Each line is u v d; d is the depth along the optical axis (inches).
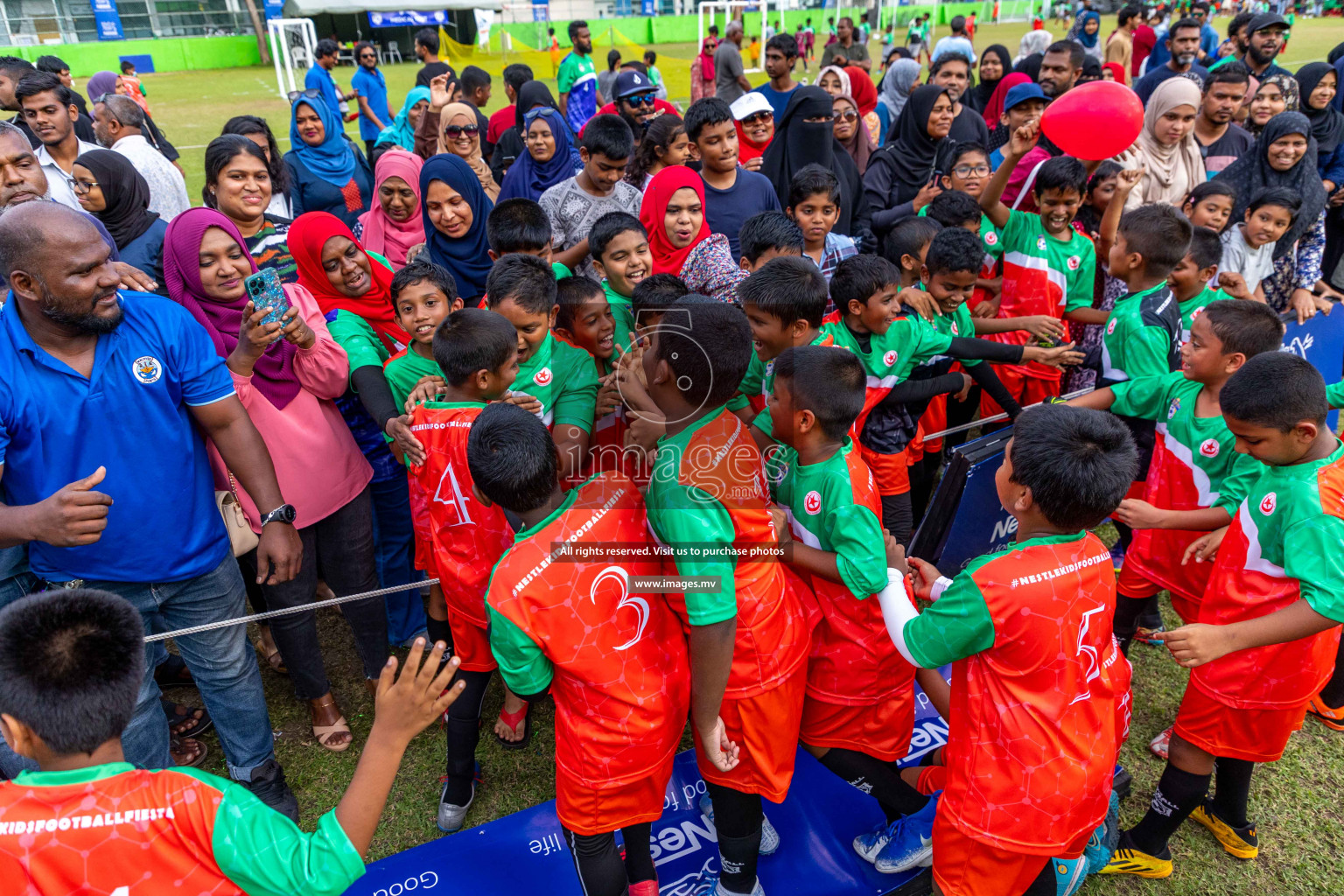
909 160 229.3
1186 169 206.5
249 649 111.4
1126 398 128.9
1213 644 79.9
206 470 102.3
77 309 82.9
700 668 77.9
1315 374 82.8
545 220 141.7
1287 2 1269.7
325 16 1296.8
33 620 56.4
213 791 58.9
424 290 113.8
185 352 94.6
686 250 156.2
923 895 96.9
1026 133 168.1
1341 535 81.6
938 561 111.3
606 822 82.3
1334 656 93.0
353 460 123.3
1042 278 167.3
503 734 125.2
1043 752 76.5
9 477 89.9
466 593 101.5
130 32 1417.3
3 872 55.6
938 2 1515.7
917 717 126.9
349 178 229.8
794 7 1530.5
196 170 517.7
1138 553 120.9
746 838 89.7
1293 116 178.4
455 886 100.3
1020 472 74.9
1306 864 104.4
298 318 108.5
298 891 58.9
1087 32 459.2
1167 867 102.1
